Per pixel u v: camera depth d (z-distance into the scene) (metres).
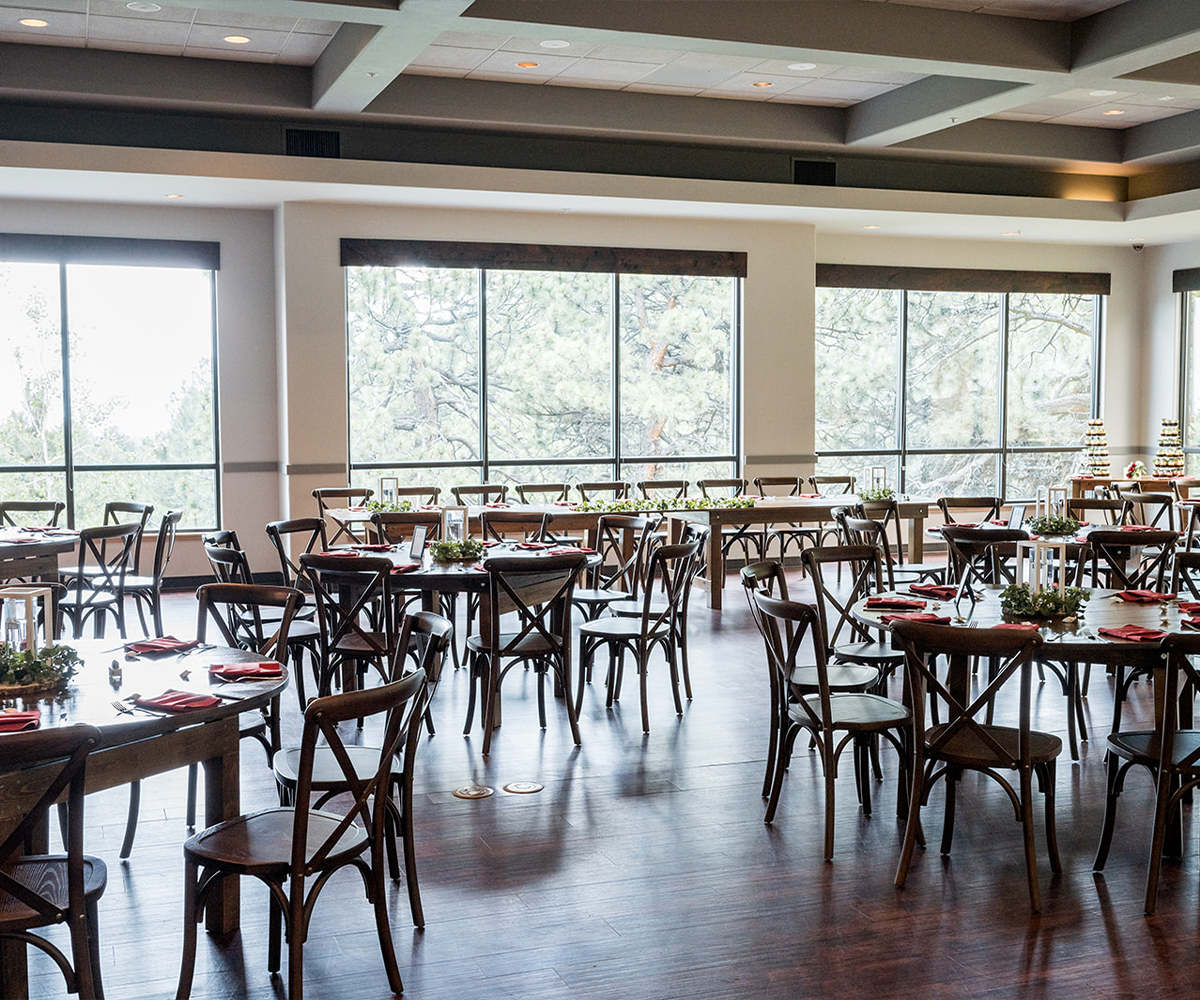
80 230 9.25
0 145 7.72
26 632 3.27
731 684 6.32
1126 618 4.21
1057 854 3.71
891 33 6.77
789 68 8.02
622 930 3.29
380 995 2.93
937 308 11.90
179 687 3.19
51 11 6.70
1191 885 3.62
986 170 10.41
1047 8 6.86
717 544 8.54
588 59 7.80
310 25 7.03
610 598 6.30
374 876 2.95
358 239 9.55
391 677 3.65
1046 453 12.43
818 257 11.35
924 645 3.53
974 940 3.23
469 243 9.87
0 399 9.27
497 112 8.45
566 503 8.50
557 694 6.07
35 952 3.19
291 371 9.47
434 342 10.00
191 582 9.69
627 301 10.53
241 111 8.16
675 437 10.77
